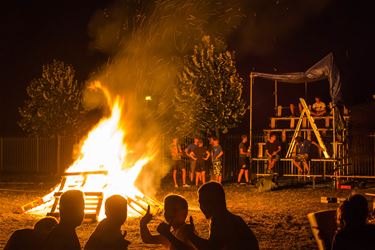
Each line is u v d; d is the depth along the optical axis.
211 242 4.17
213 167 20.22
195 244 4.21
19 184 21.67
